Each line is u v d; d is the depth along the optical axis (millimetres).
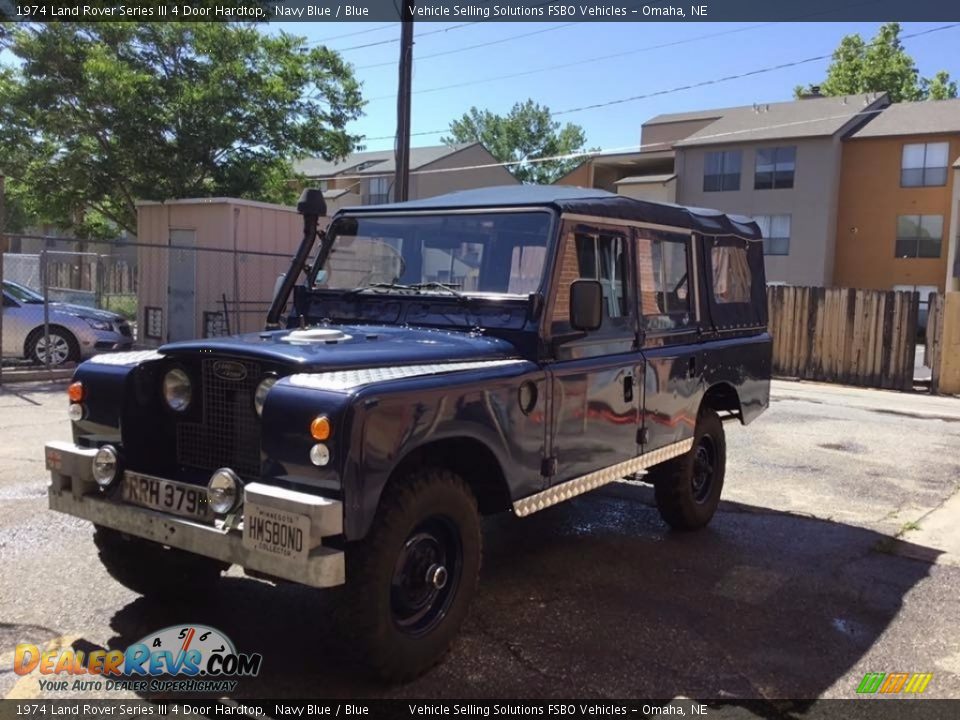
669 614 4449
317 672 3615
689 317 5609
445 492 3520
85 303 17156
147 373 3789
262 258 15773
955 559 5625
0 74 18688
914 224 33188
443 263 4586
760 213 34969
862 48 50062
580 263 4438
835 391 15289
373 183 40469
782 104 37688
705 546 5699
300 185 24172
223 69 18828
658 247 5238
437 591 3619
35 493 6109
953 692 3680
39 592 4359
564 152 60031
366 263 4867
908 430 11094
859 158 34000
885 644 4172
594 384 4473
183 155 19078
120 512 3598
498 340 4172
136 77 17828
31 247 36188
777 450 9375
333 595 3256
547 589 4750
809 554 5621
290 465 3145
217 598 4395
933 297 15203
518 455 3928
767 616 4484
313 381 3225
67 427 8586
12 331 12414
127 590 4438
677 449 5434
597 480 4562
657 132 45375
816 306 16516
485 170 42906
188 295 15758
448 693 3480
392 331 4293
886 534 6184
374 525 3268
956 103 34500
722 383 6012
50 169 19703
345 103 21344
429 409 3387
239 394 3543
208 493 3324
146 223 16234
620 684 3633
